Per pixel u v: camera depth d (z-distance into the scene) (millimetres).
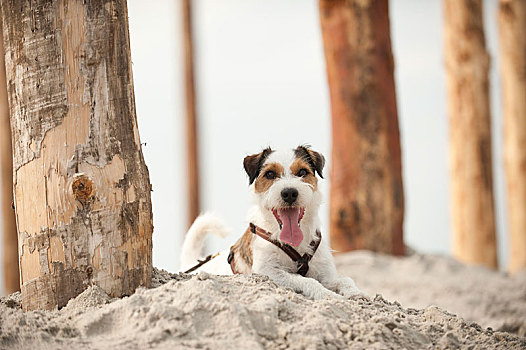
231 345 4418
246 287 5352
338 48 14383
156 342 4434
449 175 18922
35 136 5082
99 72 5117
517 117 19500
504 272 14617
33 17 5090
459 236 18531
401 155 14656
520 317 10727
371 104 14258
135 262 5219
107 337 4594
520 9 19391
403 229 14680
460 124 18344
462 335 5465
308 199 6363
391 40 14680
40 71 5070
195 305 4738
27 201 5121
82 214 5043
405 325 5289
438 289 12250
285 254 6441
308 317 4930
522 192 19375
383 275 13125
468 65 18141
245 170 7051
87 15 5094
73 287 5043
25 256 5148
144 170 5375
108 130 5137
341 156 14453
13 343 4469
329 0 14398
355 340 4805
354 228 14344
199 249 7770
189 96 22750
